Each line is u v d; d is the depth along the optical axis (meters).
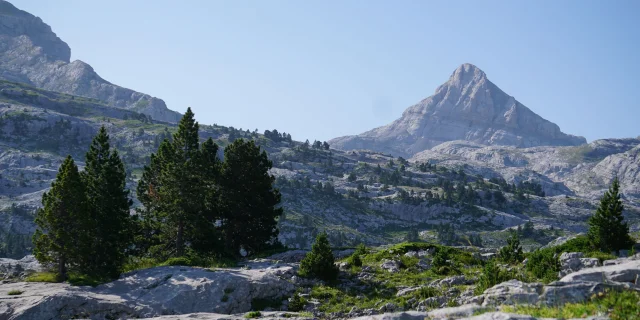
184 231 58.66
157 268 45.03
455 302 31.38
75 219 44.75
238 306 36.28
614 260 33.12
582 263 35.50
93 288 39.31
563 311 19.05
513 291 22.22
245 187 65.62
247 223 66.31
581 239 41.06
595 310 18.70
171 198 56.94
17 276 46.97
